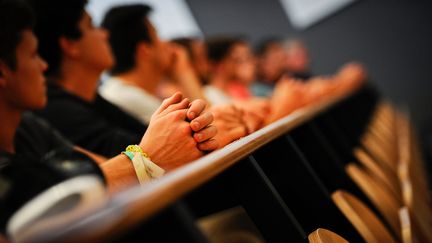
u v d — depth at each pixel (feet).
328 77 22.62
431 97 21.93
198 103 2.98
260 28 22.41
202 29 22.06
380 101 20.52
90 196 1.37
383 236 3.57
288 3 22.26
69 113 4.66
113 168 2.85
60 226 1.18
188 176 1.63
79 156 3.03
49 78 5.01
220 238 5.52
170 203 1.44
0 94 3.39
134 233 1.55
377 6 21.90
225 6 22.09
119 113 5.28
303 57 19.52
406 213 4.74
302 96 5.93
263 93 13.93
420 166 10.02
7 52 3.33
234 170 2.52
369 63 22.34
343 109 8.06
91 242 1.12
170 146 2.89
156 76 7.00
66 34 4.96
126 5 6.72
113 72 6.72
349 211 3.31
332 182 4.10
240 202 2.56
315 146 4.13
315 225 3.28
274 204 2.52
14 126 3.53
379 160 6.61
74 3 4.96
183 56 7.77
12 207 2.19
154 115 3.09
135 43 6.63
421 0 21.42
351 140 6.82
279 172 3.27
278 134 3.00
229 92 11.57
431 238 5.01
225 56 11.46
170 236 1.53
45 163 2.50
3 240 1.43
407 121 17.07
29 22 3.45
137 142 4.56
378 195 4.46
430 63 21.77
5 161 2.49
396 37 21.95
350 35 22.29
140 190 1.40
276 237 2.53
